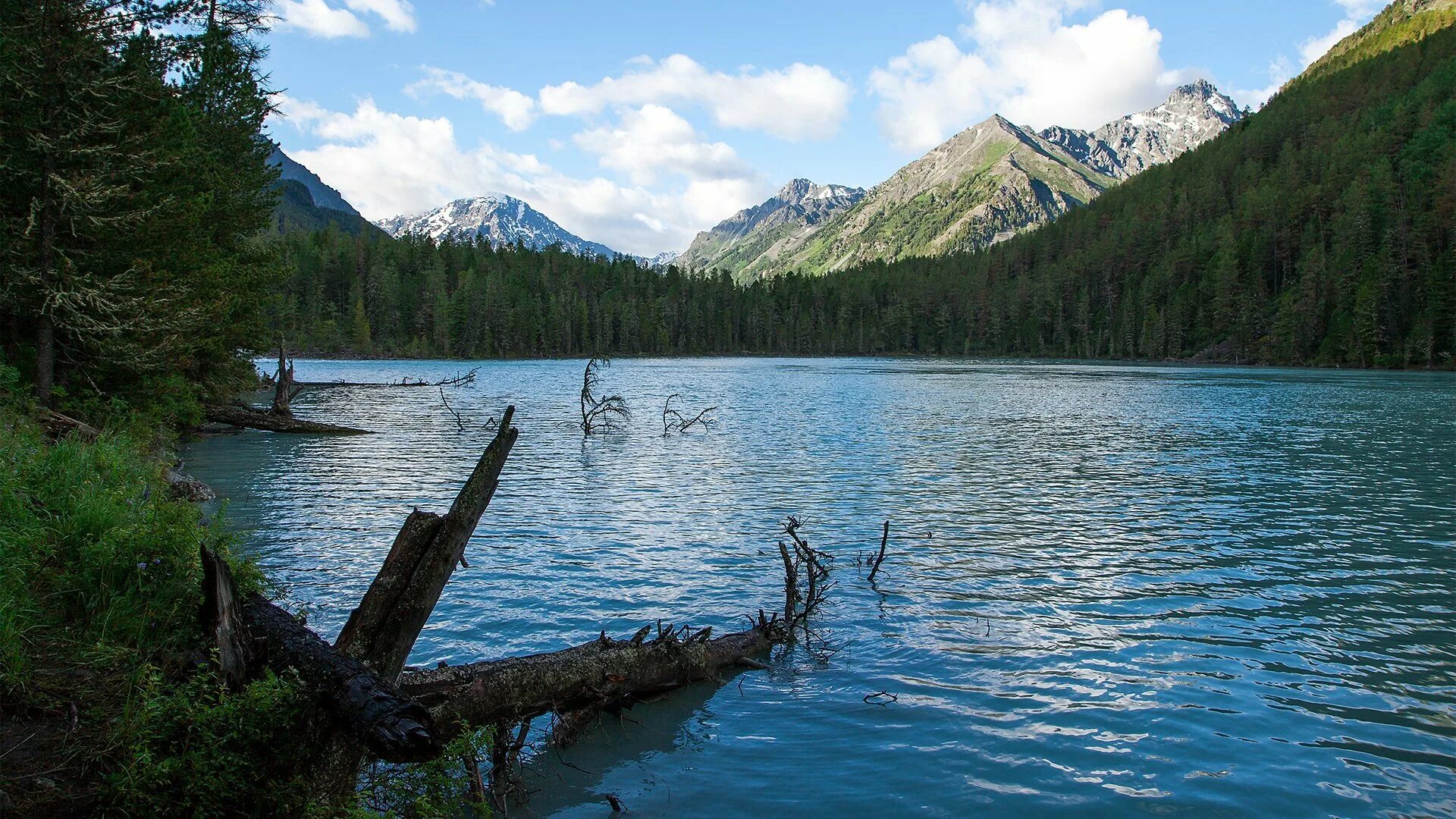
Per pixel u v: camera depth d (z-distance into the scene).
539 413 46.69
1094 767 6.98
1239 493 21.19
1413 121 161.00
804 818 6.17
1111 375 101.25
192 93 28.42
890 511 18.56
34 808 4.34
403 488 20.95
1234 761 7.10
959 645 10.00
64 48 18.81
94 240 21.23
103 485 10.60
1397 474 24.48
